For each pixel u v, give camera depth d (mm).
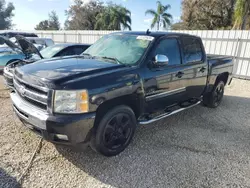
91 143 2941
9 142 3369
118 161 3033
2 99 5484
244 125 4574
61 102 2521
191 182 2664
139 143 3564
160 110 3857
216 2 20953
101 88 2709
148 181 2646
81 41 17891
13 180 2537
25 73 2928
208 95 5469
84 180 2611
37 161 2932
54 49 7336
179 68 3941
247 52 9938
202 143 3668
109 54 3799
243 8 13477
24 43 6316
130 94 3088
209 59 5066
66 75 2680
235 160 3195
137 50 3574
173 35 4031
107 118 2922
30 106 2811
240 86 8898
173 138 3805
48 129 2537
